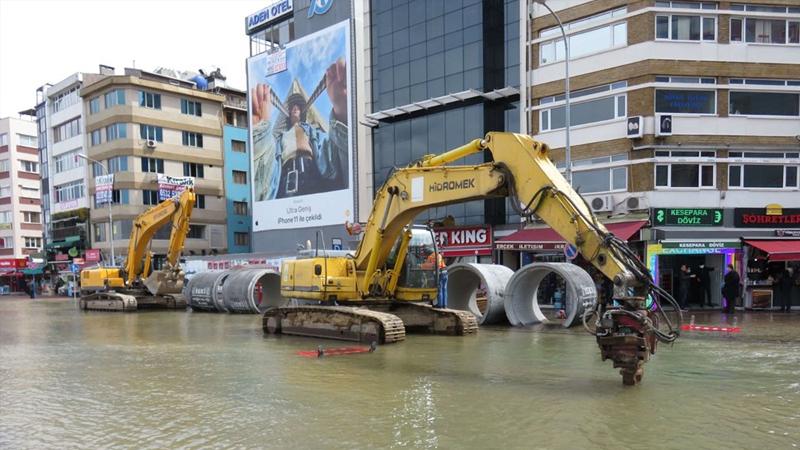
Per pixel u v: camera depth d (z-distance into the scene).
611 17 23.73
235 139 52.50
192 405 8.09
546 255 25.27
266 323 16.59
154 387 9.33
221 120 51.72
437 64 29.50
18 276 59.72
